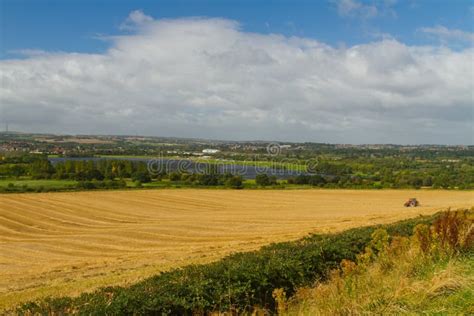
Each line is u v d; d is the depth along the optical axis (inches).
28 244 1590.8
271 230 1642.5
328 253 414.9
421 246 364.5
